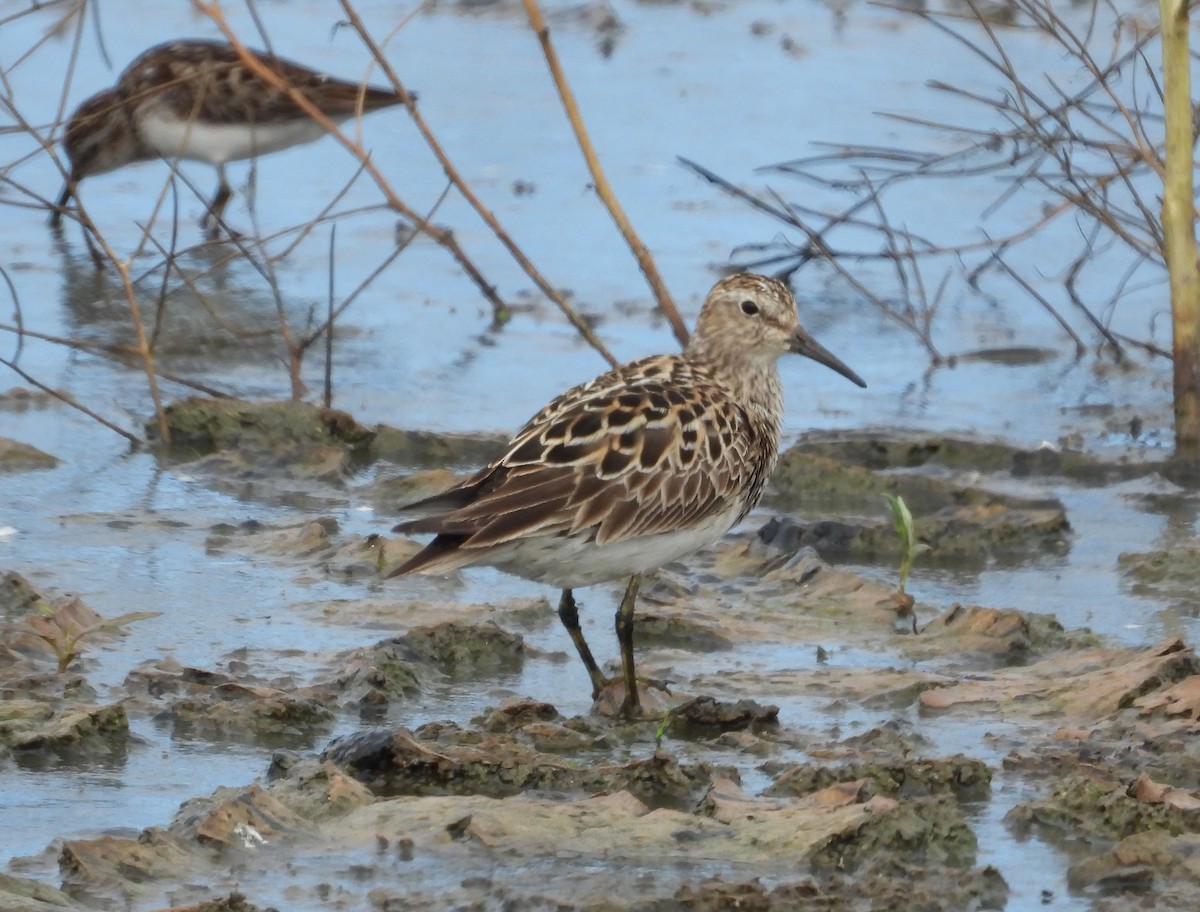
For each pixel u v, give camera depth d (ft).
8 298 58.80
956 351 57.93
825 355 37.83
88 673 33.60
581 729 31.89
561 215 67.15
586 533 32.89
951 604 39.50
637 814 27.40
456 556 31.71
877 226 59.06
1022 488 47.55
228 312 58.54
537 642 36.73
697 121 75.77
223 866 25.86
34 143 71.92
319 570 40.01
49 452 47.55
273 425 48.85
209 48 67.10
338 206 68.03
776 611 38.70
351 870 25.75
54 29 54.80
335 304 59.26
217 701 31.96
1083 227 66.28
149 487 45.50
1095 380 55.98
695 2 93.91
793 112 76.54
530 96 79.25
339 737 30.32
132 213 67.87
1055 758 30.09
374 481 46.42
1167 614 38.86
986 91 74.74
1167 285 62.49
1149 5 82.07
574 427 33.58
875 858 26.30
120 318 57.67
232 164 73.51
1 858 26.12
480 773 29.32
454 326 58.08
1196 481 48.34
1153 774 29.66
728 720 32.32
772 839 26.58
